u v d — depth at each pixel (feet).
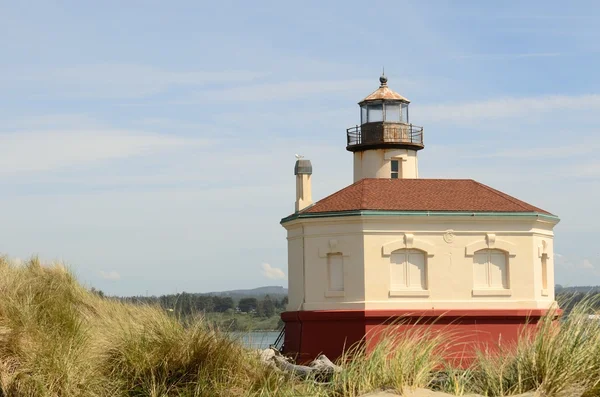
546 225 132.57
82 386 51.37
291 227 133.59
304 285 127.75
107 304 71.51
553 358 46.47
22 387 49.52
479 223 126.00
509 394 46.50
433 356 52.39
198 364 55.62
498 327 123.44
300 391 51.98
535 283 127.03
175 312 61.11
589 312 49.34
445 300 123.65
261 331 60.95
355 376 49.98
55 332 54.75
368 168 167.12
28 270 74.49
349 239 124.57
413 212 124.06
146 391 53.36
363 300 122.52
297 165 146.20
